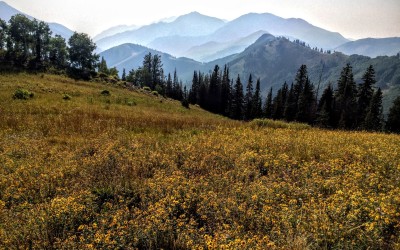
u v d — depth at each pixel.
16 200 5.59
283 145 9.59
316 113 59.78
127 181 6.39
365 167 7.51
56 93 28.70
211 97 99.19
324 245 4.25
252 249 3.90
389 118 50.28
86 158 7.70
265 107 82.06
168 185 5.91
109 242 3.99
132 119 15.09
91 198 5.55
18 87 27.83
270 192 5.80
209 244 4.00
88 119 13.87
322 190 6.33
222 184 6.41
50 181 6.34
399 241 4.36
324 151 9.01
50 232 4.50
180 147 9.04
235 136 11.47
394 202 5.30
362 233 4.30
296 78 70.00
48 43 83.19
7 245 4.21
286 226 4.57
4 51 72.50
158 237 4.46
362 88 57.56
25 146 8.76
